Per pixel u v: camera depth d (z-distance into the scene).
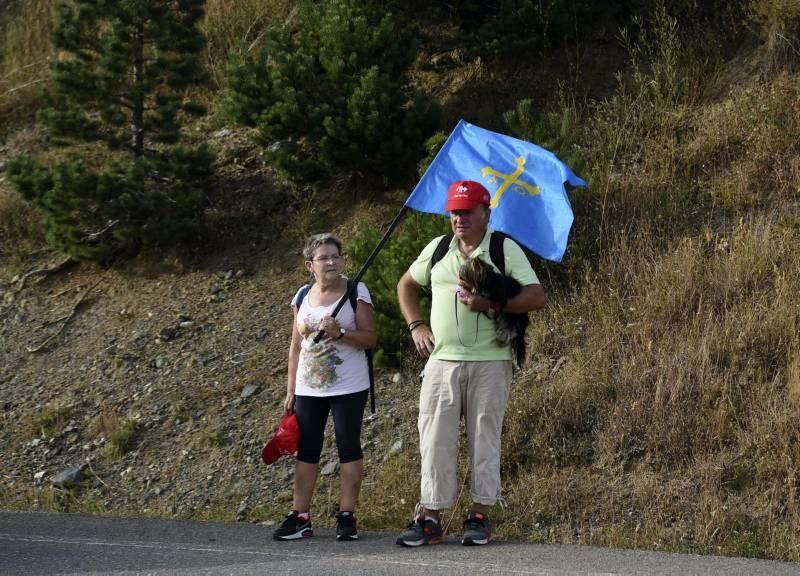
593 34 21.72
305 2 20.75
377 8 21.42
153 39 20.84
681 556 11.48
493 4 22.03
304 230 20.61
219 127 23.98
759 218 17.11
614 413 14.46
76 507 15.62
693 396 14.32
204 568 10.53
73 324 20.03
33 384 18.64
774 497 12.80
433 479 11.75
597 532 12.81
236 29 26.16
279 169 20.33
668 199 18.11
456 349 11.62
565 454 14.27
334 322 12.05
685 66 20.55
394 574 10.24
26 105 26.39
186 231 20.75
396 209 20.12
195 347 18.56
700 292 15.98
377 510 14.20
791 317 14.98
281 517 14.48
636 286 16.56
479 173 13.64
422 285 12.20
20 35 28.39
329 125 19.33
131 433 16.88
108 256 21.12
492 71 22.08
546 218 13.22
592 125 20.19
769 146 18.44
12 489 16.23
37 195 20.61
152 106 21.78
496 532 13.12
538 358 16.14
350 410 12.16
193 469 15.95
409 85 20.75
